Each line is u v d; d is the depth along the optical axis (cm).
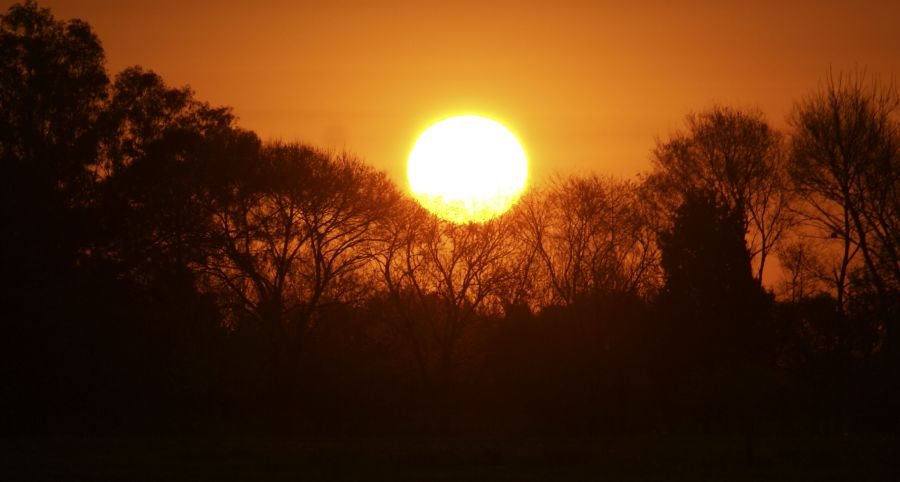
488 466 14062
